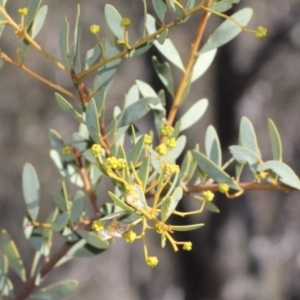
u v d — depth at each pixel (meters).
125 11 1.23
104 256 1.42
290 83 1.28
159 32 0.48
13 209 1.38
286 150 1.35
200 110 0.55
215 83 1.13
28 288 0.56
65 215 0.53
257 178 0.51
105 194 1.26
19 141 1.39
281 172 0.50
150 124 1.13
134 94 0.53
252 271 1.27
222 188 0.51
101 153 0.47
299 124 1.33
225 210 1.20
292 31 1.20
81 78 0.49
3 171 1.39
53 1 1.32
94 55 0.49
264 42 1.17
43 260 1.34
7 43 1.33
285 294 1.32
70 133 1.38
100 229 0.46
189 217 1.21
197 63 0.55
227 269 1.22
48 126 1.38
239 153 0.50
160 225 0.45
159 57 1.19
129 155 0.48
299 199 1.37
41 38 1.32
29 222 0.55
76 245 0.56
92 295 1.38
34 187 0.55
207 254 1.22
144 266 1.41
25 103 1.39
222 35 0.53
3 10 0.49
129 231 0.45
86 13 1.30
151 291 1.39
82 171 0.54
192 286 1.26
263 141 1.31
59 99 0.48
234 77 1.11
